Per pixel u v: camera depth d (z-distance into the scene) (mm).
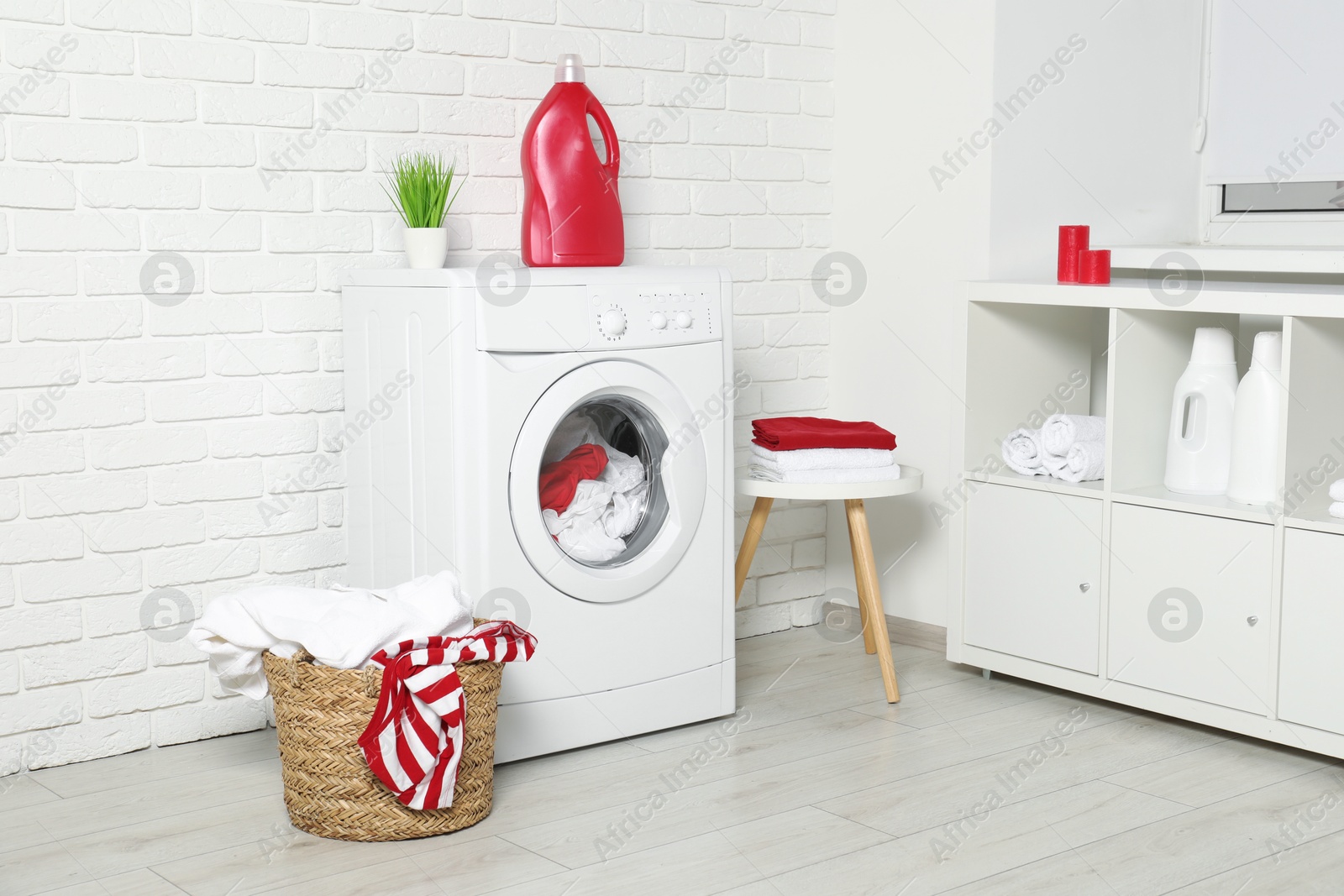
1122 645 2441
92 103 2189
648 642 2352
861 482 2561
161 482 2318
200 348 2340
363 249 2508
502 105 2650
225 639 1966
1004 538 2639
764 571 3170
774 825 1964
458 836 1933
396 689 1845
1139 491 2449
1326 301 2100
